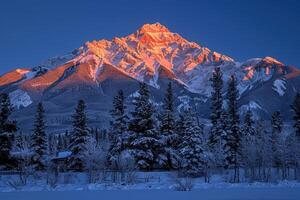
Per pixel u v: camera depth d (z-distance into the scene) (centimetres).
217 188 6162
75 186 6306
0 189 6006
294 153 7688
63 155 9231
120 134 7650
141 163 7300
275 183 6831
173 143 8038
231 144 8088
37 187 6153
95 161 7000
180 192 5394
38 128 8188
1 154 7044
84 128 7869
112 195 4991
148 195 4959
